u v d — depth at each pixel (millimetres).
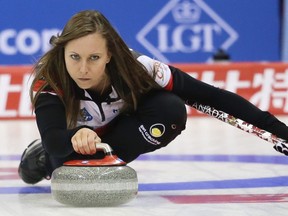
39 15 26344
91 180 6566
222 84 21734
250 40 26984
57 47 6828
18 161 11711
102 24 6676
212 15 26703
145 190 8211
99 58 6656
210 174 9773
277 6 27047
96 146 6578
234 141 15078
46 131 6875
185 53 26688
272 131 7289
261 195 7750
